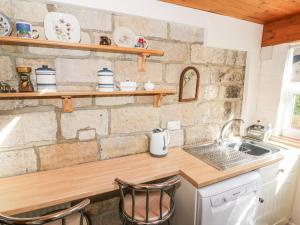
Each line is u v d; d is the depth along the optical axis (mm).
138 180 1366
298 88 2211
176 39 1871
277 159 1769
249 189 1511
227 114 2373
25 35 1199
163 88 1891
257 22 2295
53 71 1296
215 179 1400
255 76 2445
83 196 1206
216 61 2154
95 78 1575
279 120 2365
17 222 908
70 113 1523
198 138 2207
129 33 1621
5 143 1345
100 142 1674
